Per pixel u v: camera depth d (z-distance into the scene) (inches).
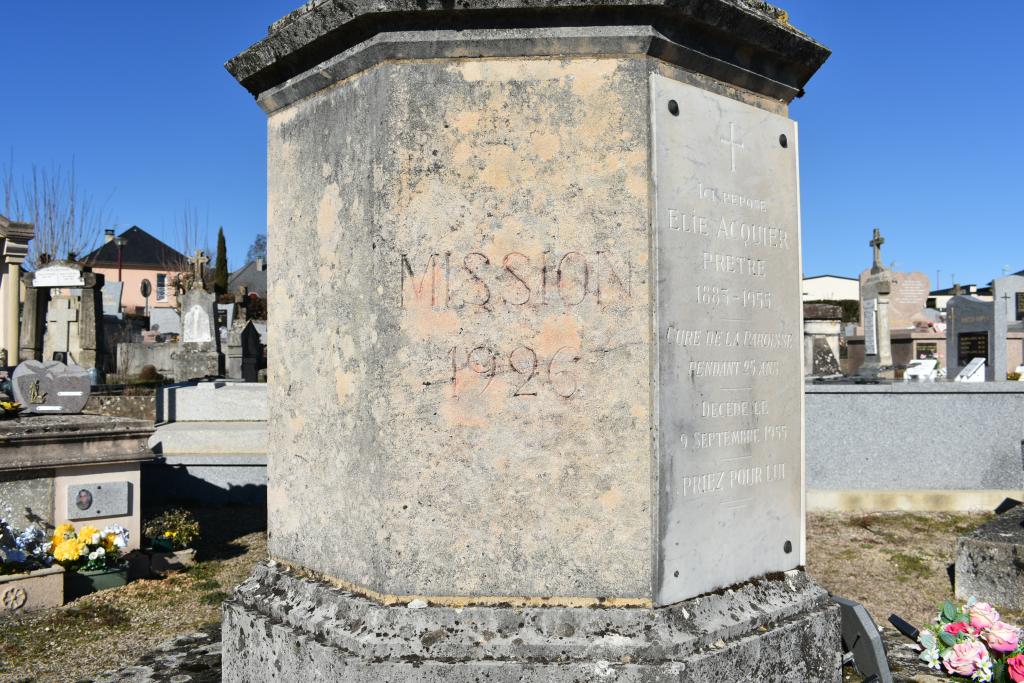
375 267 107.2
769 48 122.1
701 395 111.9
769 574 122.6
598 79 106.3
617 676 97.2
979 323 543.5
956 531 303.7
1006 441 343.9
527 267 106.1
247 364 831.7
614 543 104.9
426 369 106.0
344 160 114.4
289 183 126.6
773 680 109.5
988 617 136.3
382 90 107.5
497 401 105.7
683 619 105.0
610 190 105.8
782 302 127.2
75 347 578.2
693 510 110.0
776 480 124.6
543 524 105.3
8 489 224.4
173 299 1894.7
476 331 106.0
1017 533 224.7
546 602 104.6
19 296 483.2
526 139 106.3
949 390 345.1
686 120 111.2
